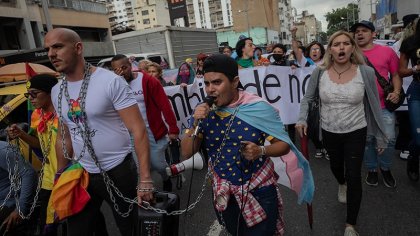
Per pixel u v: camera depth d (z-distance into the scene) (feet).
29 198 9.63
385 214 11.18
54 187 7.70
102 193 7.97
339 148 10.55
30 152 12.68
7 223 9.48
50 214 9.18
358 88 9.80
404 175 14.08
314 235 10.38
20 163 9.53
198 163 7.65
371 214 11.27
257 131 6.44
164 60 49.57
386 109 12.49
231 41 216.95
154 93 12.44
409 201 11.90
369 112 10.23
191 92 17.15
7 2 79.77
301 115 10.50
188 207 7.37
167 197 7.45
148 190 7.25
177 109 17.11
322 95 10.27
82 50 7.45
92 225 8.09
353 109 9.91
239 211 6.77
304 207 12.15
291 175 8.22
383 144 10.24
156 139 12.54
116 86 7.34
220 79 6.16
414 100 12.12
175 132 13.00
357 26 12.68
